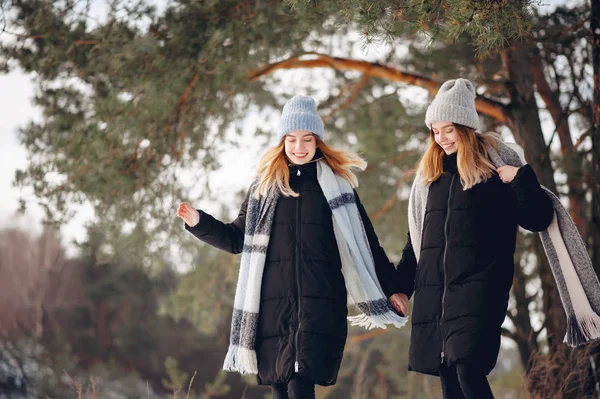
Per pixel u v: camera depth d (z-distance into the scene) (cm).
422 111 974
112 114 739
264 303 395
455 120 390
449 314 369
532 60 780
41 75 770
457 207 382
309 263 392
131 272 2950
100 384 1727
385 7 466
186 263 1018
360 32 464
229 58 734
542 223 383
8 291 2900
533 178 373
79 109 810
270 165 414
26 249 2991
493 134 402
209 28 728
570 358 664
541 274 776
